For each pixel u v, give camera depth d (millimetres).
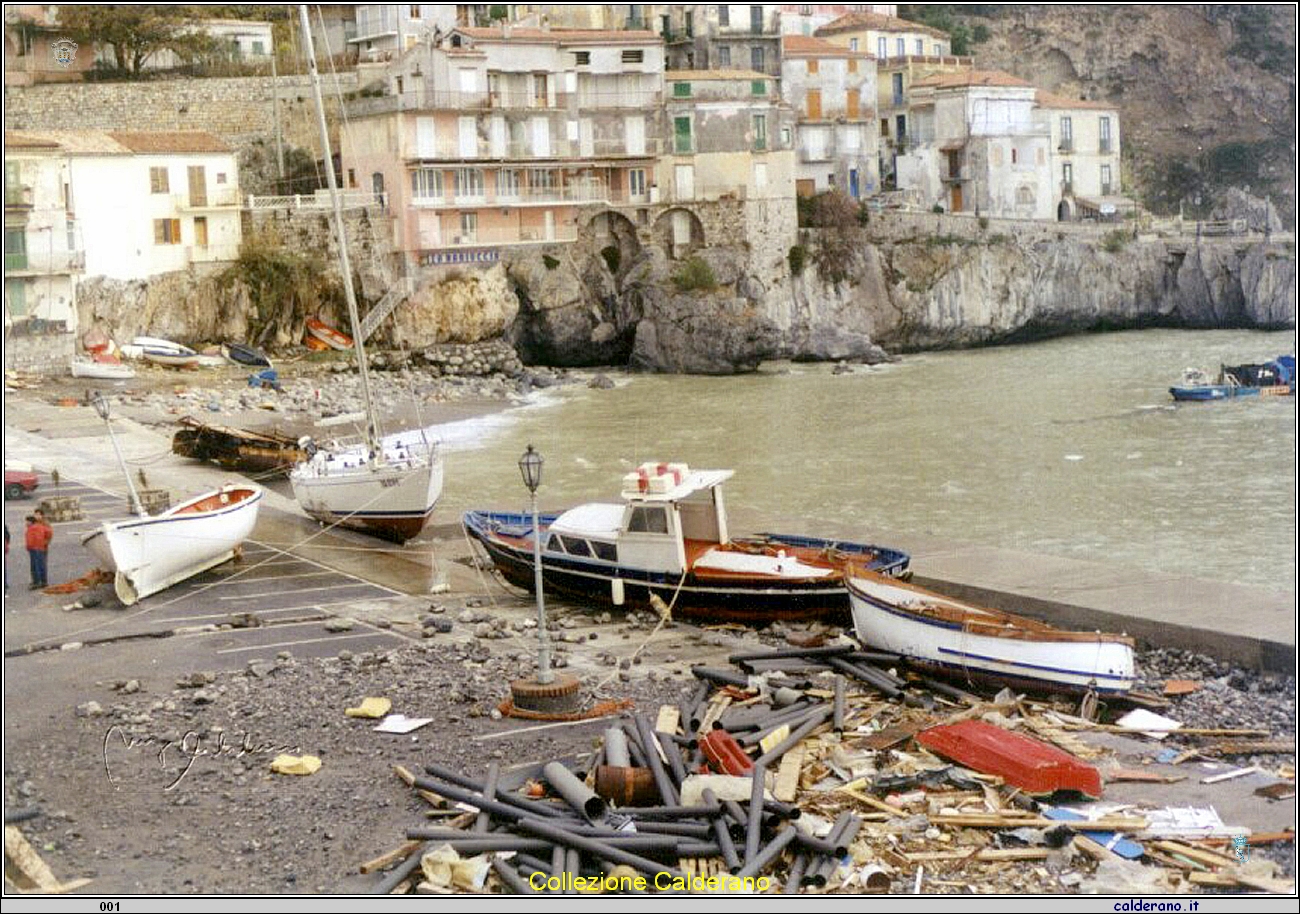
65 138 82125
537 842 21391
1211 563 42625
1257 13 130500
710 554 35750
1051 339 109438
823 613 34156
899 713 27453
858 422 71250
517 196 96750
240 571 39688
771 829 22047
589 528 36156
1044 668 28094
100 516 43844
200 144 87312
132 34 96625
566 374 92875
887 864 21062
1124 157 129750
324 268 90312
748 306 95875
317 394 76000
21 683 29938
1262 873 20500
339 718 27344
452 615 35281
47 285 78188
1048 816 22484
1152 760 25031
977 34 135250
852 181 114438
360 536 44250
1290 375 76812
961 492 54188
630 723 25766
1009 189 117625
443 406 77188
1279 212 124312
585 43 99625
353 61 103938
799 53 112875
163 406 69062
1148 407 73438
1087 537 46375
